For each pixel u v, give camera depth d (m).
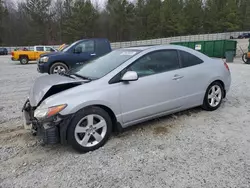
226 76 4.64
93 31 52.38
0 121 4.22
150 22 56.62
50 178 2.53
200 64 4.23
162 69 3.73
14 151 3.12
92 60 4.23
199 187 2.33
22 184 2.44
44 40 53.66
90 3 50.72
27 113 3.34
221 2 60.16
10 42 52.72
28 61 19.11
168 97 3.75
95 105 3.09
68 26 51.94
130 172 2.60
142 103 3.47
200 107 4.70
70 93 2.97
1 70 13.00
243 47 31.33
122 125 3.38
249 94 5.87
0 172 2.66
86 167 2.72
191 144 3.21
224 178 2.45
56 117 2.82
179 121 4.04
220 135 3.48
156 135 3.52
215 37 53.84
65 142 2.95
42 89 3.14
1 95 6.27
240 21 62.50
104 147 3.17
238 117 4.20
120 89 3.25
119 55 3.79
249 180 2.41
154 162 2.79
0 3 50.06
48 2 52.31
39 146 3.25
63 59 8.39
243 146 3.12
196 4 58.47
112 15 53.19
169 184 2.38
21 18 53.25
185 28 57.22
